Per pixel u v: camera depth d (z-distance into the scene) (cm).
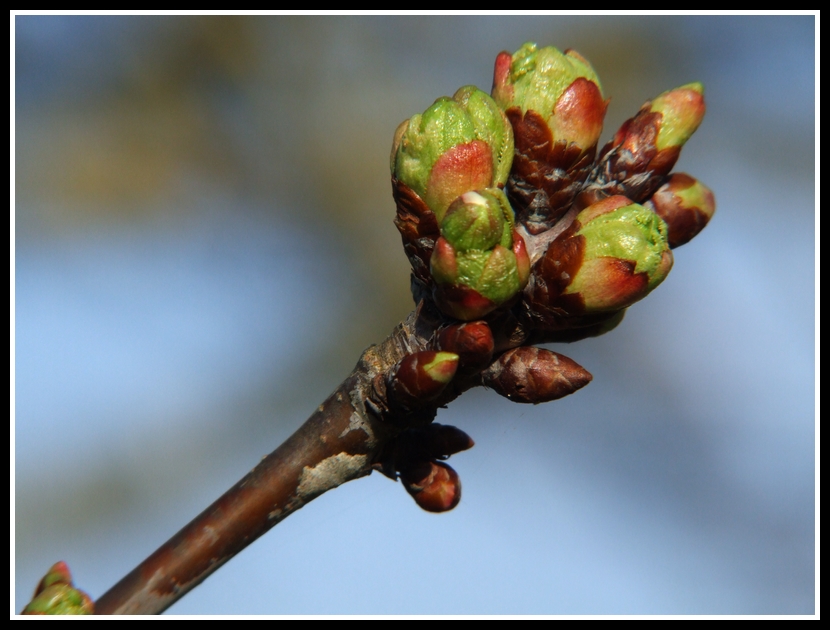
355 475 16
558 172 16
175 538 16
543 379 16
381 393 16
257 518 16
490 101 16
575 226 16
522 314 16
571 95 16
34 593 16
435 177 16
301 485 16
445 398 16
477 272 16
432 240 16
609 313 16
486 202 16
